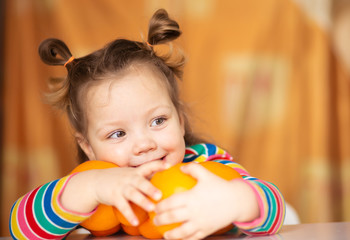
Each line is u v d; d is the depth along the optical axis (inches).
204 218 27.5
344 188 107.5
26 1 97.2
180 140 40.8
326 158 105.5
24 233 34.2
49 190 34.0
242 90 101.7
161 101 40.6
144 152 39.0
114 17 97.1
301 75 104.8
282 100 103.7
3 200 96.4
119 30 97.0
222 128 100.6
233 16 101.7
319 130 105.2
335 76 107.3
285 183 104.0
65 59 46.6
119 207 29.7
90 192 31.8
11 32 97.2
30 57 96.6
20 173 96.5
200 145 47.1
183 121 49.8
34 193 35.2
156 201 29.1
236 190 28.9
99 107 40.4
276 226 32.2
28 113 96.4
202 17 100.6
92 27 96.8
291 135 104.0
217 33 101.0
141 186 29.1
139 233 35.4
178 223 28.2
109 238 34.1
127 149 39.2
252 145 102.4
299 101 104.6
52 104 48.8
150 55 45.2
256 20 102.3
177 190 28.6
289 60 103.7
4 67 97.0
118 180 30.6
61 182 33.9
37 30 96.9
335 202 107.0
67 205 32.6
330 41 105.4
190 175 29.4
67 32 96.3
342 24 107.1
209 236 32.8
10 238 38.6
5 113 96.7
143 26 97.2
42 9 97.1
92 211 32.6
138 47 45.6
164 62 47.0
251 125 102.4
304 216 105.9
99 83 41.2
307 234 31.8
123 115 39.4
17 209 35.2
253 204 29.4
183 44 97.3
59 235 33.8
